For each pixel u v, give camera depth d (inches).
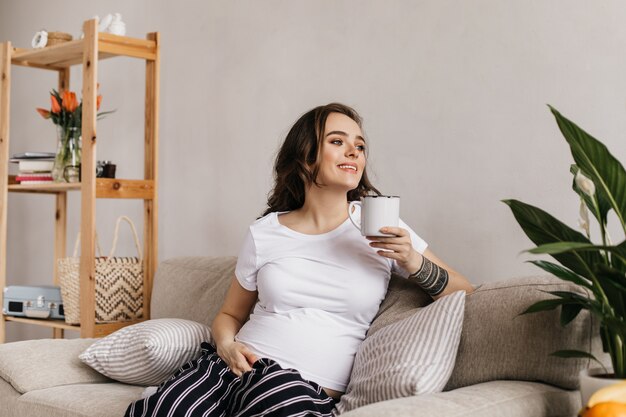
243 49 118.7
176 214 129.3
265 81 115.6
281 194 84.4
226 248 121.2
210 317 94.7
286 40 112.7
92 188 109.2
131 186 114.3
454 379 69.6
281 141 113.3
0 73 127.2
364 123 102.7
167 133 130.7
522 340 66.1
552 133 84.7
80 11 148.1
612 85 80.2
